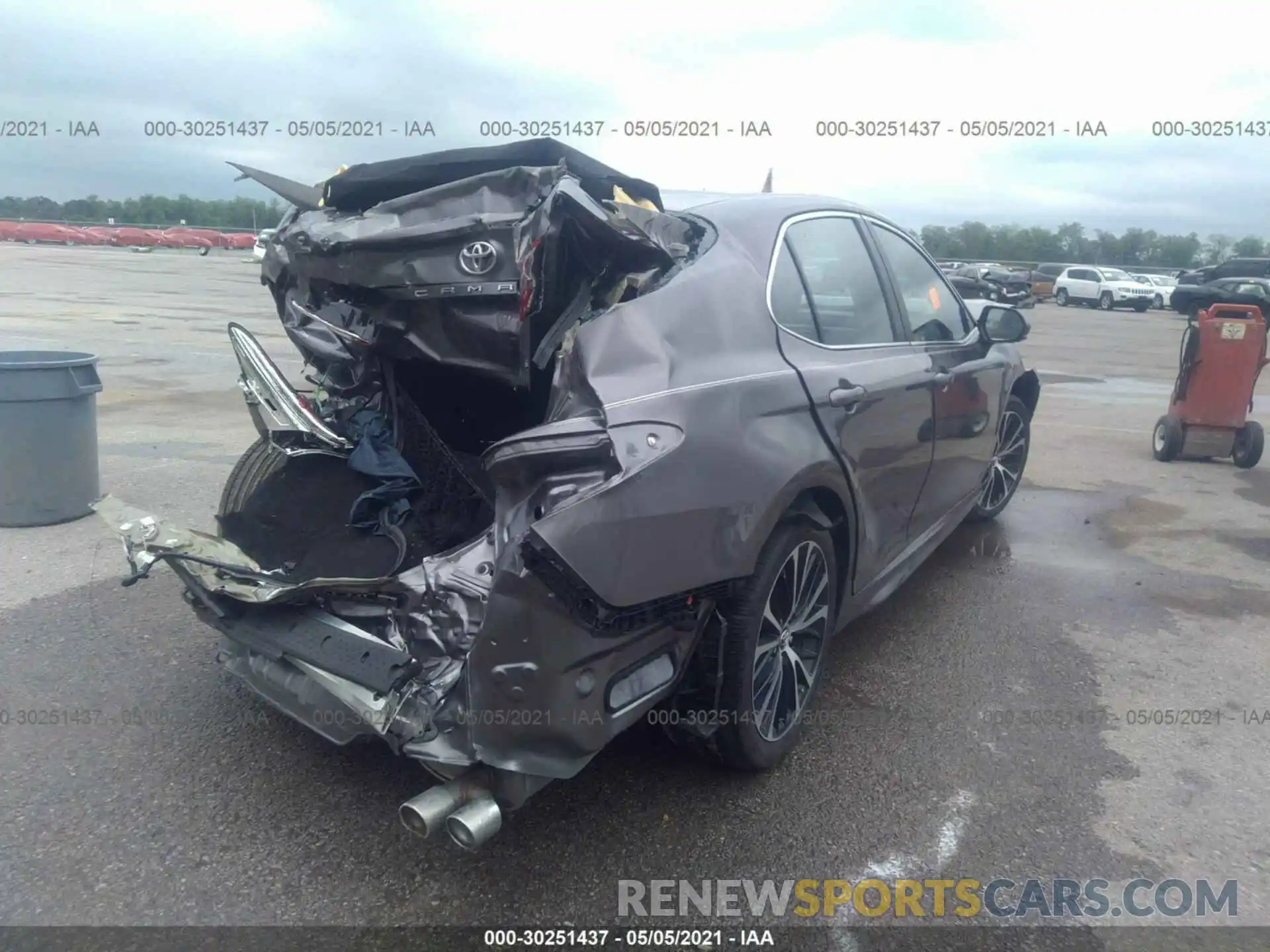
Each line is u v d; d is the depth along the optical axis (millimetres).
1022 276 36500
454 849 3010
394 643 2861
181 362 12594
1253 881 2979
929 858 3041
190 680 4000
